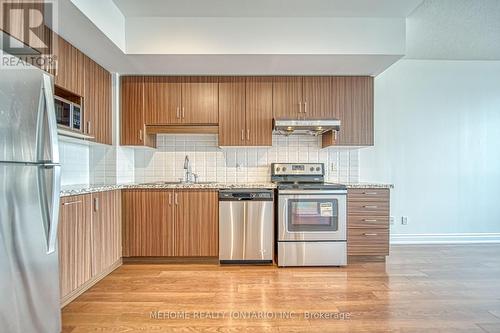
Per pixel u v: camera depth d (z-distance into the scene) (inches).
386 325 76.2
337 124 128.6
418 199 156.2
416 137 156.1
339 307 85.7
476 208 156.3
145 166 147.3
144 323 77.3
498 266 120.3
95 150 130.2
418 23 114.7
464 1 99.7
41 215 63.4
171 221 123.6
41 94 63.2
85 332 73.2
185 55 110.5
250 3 99.5
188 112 133.0
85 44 99.2
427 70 155.9
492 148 156.4
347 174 150.3
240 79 133.6
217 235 123.5
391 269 117.3
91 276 99.5
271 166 145.6
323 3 99.7
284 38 109.8
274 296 92.9
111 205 114.6
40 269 64.0
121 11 103.6
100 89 119.0
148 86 132.4
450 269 116.9
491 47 138.9
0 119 54.5
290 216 120.8
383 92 155.6
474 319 79.0
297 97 133.9
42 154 63.2
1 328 55.2
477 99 156.1
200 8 102.6
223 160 148.3
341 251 121.4
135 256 124.1
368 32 110.1
